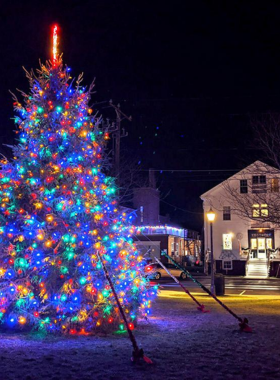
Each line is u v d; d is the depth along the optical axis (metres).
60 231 9.51
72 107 10.30
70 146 10.07
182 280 33.94
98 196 10.16
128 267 10.13
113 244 9.82
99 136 10.77
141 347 7.73
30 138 10.17
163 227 45.84
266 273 40.66
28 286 9.24
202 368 6.36
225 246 43.62
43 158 9.97
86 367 6.34
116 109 28.16
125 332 9.23
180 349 7.56
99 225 10.00
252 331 9.27
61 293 9.15
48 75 10.41
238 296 20.06
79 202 9.61
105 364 6.52
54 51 10.62
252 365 6.53
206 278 36.50
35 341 8.25
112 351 7.38
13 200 9.73
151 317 11.56
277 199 21.34
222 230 43.81
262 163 23.62
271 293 23.00
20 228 9.73
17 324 9.27
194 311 12.95
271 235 42.62
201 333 9.13
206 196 44.38
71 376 5.88
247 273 41.44
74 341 8.30
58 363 6.55
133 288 9.96
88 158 10.27
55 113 10.08
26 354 7.12
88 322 9.18
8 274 8.97
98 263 9.37
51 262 9.23
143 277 11.02
